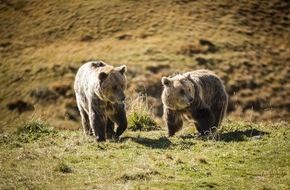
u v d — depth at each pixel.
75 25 176.25
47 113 132.12
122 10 181.00
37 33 176.88
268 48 159.25
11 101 140.38
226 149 47.81
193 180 37.81
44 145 52.38
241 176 39.19
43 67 152.62
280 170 40.41
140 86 126.75
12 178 39.06
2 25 184.88
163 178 38.44
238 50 153.88
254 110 128.00
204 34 163.12
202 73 59.78
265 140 51.25
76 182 37.81
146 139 53.09
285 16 183.12
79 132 62.47
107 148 49.38
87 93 54.66
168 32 164.12
